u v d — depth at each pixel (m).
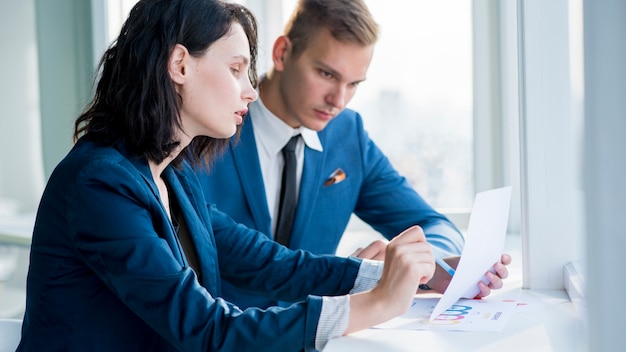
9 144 2.26
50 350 1.14
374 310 1.08
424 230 1.84
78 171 1.11
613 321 0.79
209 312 1.05
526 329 1.12
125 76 1.19
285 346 1.05
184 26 1.18
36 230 1.16
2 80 2.25
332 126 1.95
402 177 2.07
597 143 0.79
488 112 2.80
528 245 1.42
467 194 2.88
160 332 1.06
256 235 1.52
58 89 2.36
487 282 1.37
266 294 1.47
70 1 2.37
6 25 2.26
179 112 1.21
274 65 1.81
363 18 1.70
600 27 0.78
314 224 1.91
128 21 1.21
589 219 0.80
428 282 1.40
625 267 0.79
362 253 1.52
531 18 1.39
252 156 1.82
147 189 1.14
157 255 1.06
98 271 1.10
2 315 2.24
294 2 2.94
